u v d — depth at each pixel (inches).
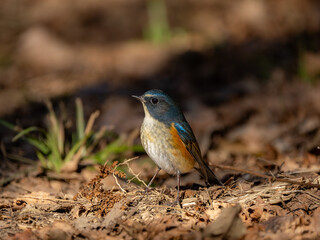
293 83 639.1
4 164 443.5
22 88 744.3
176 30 965.2
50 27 1025.5
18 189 381.1
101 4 1109.1
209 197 335.0
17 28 1018.7
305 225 282.5
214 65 732.0
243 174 389.1
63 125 471.5
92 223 303.7
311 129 508.7
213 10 1023.6
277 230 280.5
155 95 346.6
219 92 658.2
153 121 348.2
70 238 281.6
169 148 345.7
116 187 362.0
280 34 789.2
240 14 910.4
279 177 367.6
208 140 507.2
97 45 951.0
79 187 386.6
